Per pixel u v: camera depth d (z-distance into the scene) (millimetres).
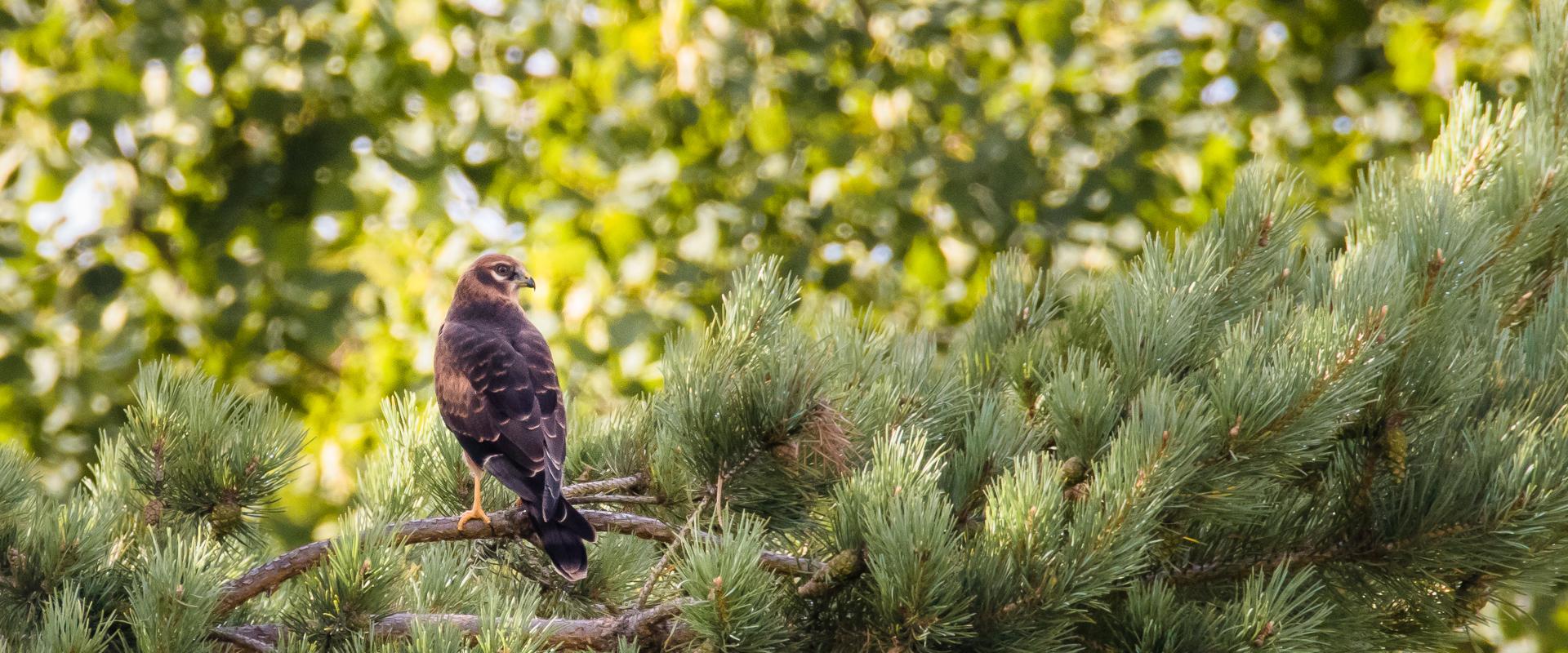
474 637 6328
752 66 19297
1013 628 5758
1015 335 8547
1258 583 5887
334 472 17234
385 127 18547
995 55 20328
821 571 5941
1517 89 18750
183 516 7215
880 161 19828
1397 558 6496
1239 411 6121
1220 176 19672
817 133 19500
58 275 17750
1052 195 19406
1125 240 19375
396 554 6402
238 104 18031
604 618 7047
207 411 7180
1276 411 6070
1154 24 20328
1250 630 5812
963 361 8523
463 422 7793
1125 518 5672
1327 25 20234
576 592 8172
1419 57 19359
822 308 9828
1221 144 19969
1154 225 19453
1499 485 6145
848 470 6875
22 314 17078
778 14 19594
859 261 19703
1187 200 19594
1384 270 6328
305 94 17922
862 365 7805
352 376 18641
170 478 7129
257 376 18625
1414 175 8180
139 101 17047
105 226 18016
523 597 6406
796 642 5977
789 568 6281
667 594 8141
